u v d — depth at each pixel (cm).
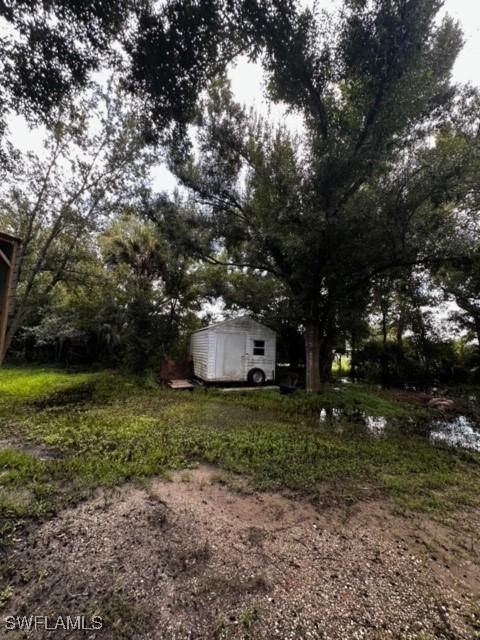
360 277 865
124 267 1110
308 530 254
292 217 715
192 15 383
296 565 212
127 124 759
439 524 272
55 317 1179
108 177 842
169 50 405
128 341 1118
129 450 409
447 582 202
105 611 171
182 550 223
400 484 346
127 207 914
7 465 356
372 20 474
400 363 1398
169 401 767
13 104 426
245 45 465
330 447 458
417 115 643
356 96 627
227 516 270
